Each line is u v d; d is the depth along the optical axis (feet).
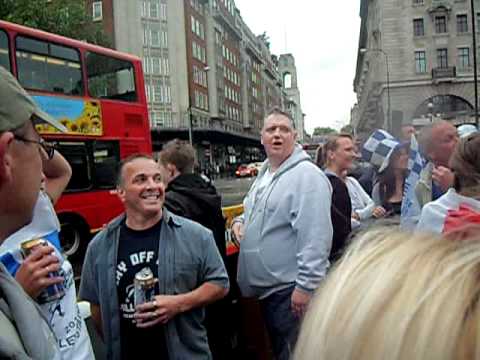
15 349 3.81
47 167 7.61
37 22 72.84
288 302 10.67
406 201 13.75
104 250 8.77
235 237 12.40
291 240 10.60
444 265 2.12
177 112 210.79
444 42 191.42
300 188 10.34
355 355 2.04
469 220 4.91
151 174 8.63
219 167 211.41
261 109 390.21
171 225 8.72
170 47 209.97
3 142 4.69
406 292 2.06
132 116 37.83
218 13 260.42
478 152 7.86
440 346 1.86
